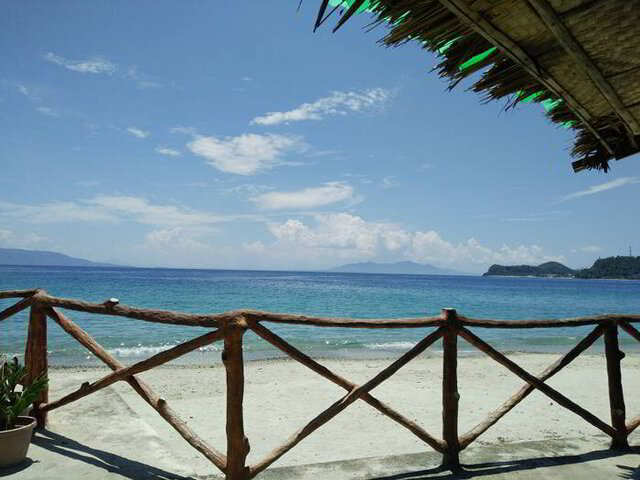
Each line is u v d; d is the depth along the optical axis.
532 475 3.95
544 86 3.36
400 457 4.25
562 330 24.19
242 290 52.91
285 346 3.60
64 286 50.84
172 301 37.22
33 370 4.49
